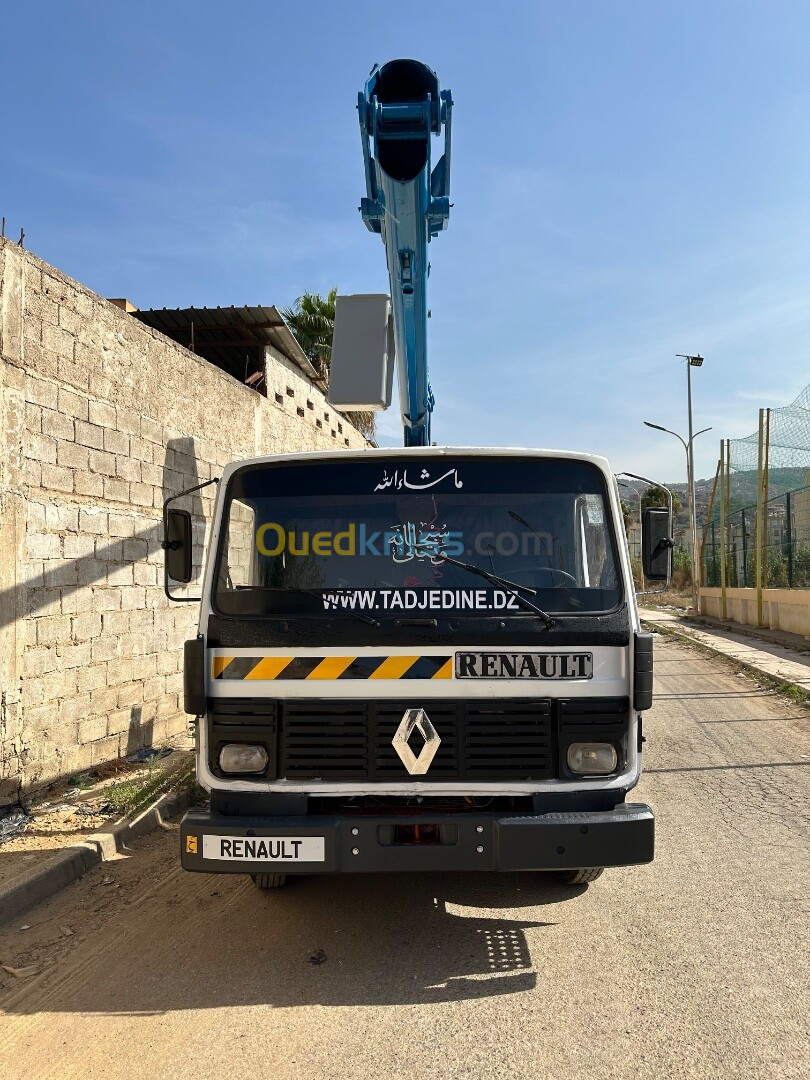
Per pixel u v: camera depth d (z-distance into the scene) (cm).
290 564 419
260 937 430
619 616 404
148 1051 325
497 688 392
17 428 618
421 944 418
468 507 425
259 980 382
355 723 392
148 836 598
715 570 2695
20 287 627
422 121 458
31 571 634
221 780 395
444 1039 329
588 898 475
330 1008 355
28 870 493
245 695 398
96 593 727
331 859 377
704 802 668
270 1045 327
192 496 935
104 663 738
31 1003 365
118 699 761
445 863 376
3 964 404
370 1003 358
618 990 365
